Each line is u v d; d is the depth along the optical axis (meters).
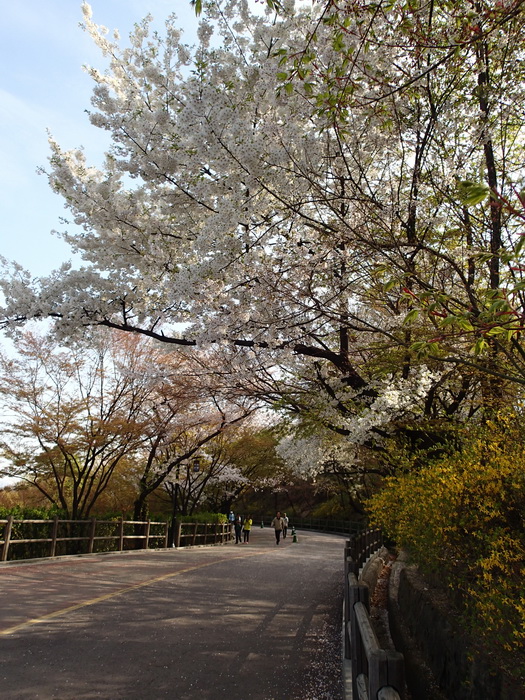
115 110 7.64
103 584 10.05
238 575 12.40
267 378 9.70
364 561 10.40
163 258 8.09
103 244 8.53
